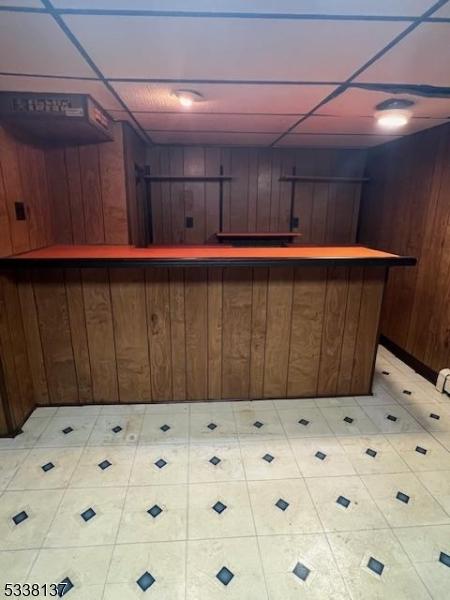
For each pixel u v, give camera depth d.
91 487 1.91
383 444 2.28
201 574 1.48
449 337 2.90
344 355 2.75
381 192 4.04
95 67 1.73
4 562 1.52
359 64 1.68
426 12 1.21
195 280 2.49
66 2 1.16
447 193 2.92
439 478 2.00
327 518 1.74
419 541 1.63
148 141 3.89
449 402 2.78
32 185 2.63
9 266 2.18
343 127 3.12
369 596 1.40
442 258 2.98
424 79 1.88
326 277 2.56
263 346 2.67
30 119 2.20
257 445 2.26
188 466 2.07
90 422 2.48
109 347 2.59
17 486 1.91
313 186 4.45
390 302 3.79
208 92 2.11
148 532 1.66
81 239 3.05
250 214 4.45
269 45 1.48
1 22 1.29
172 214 4.38
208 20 1.28
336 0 1.14
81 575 1.47
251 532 1.67
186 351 2.64
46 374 2.61
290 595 1.41
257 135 3.54
